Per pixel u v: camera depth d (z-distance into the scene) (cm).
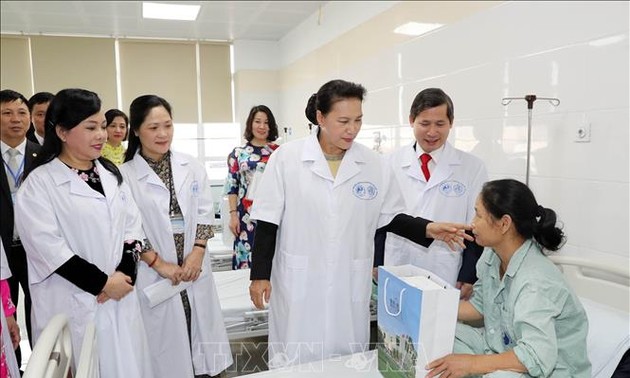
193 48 585
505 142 229
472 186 188
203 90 594
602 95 179
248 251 302
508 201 121
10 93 204
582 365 123
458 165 188
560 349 120
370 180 151
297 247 148
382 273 129
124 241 159
